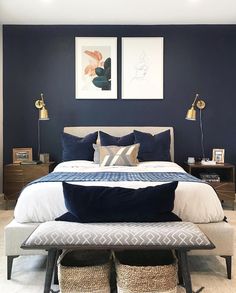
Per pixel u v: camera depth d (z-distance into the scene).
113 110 5.11
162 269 1.98
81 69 5.06
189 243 1.94
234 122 5.10
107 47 5.04
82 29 5.04
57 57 5.05
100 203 2.26
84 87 5.08
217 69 5.07
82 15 4.60
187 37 5.04
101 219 2.24
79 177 3.12
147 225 2.16
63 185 2.34
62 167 3.99
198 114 5.11
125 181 2.86
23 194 2.73
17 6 4.24
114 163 4.10
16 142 5.12
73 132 4.98
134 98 5.08
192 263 2.79
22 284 2.41
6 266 2.69
